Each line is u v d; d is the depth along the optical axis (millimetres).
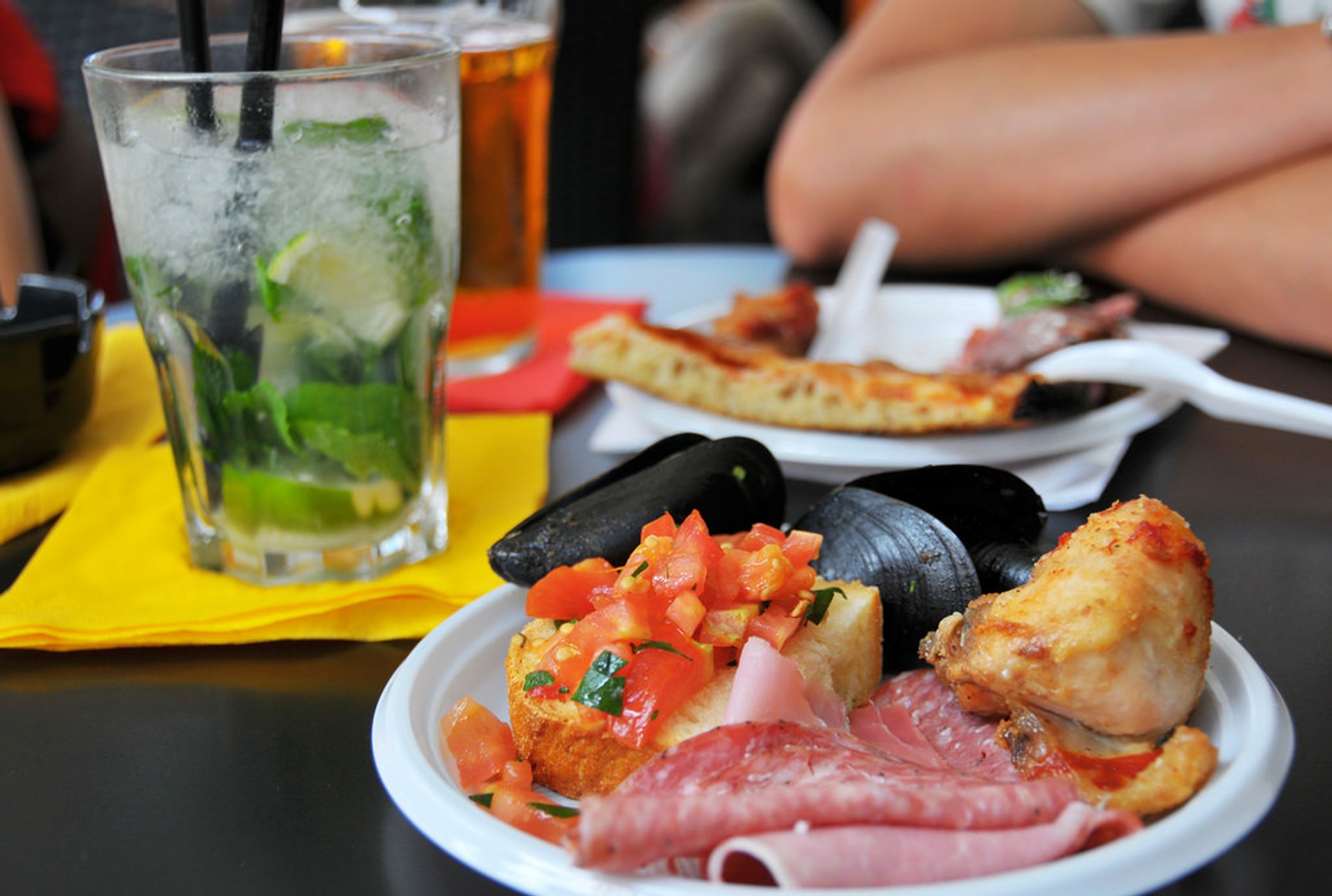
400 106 453
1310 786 376
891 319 660
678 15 1862
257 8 443
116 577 470
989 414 503
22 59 934
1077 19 892
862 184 794
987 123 759
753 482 455
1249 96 695
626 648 378
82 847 373
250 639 449
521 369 629
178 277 446
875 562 425
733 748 360
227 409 452
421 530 477
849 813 339
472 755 388
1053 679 365
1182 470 527
